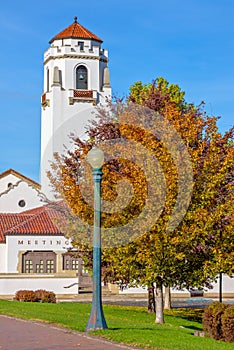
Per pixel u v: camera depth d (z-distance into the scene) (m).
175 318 31.61
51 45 76.25
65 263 53.25
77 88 74.50
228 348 18.44
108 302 46.25
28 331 19.92
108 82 75.06
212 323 22.28
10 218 58.31
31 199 63.00
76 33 75.25
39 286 49.34
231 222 27.55
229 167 27.91
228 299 50.97
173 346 17.48
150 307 33.59
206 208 27.16
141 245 26.25
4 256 53.62
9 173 64.44
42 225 54.03
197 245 27.30
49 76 76.12
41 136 76.12
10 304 30.22
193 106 35.28
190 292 52.78
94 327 19.70
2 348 16.89
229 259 27.92
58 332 19.66
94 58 74.88
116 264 28.94
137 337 18.53
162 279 27.58
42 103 75.88
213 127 28.56
